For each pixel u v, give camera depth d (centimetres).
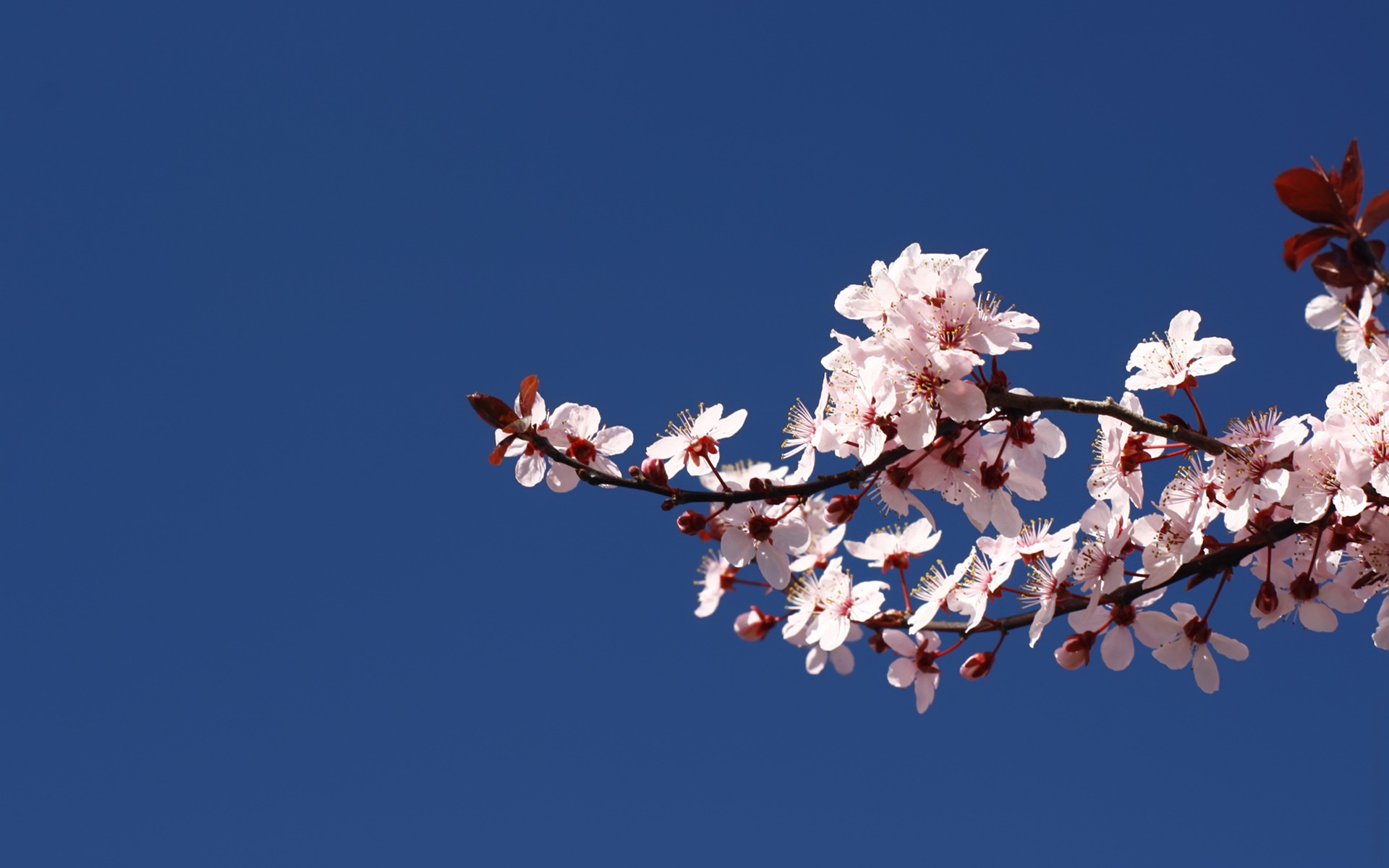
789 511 439
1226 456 401
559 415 423
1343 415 399
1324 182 317
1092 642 445
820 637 491
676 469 432
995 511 421
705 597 621
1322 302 346
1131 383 419
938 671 473
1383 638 437
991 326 384
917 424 377
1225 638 432
